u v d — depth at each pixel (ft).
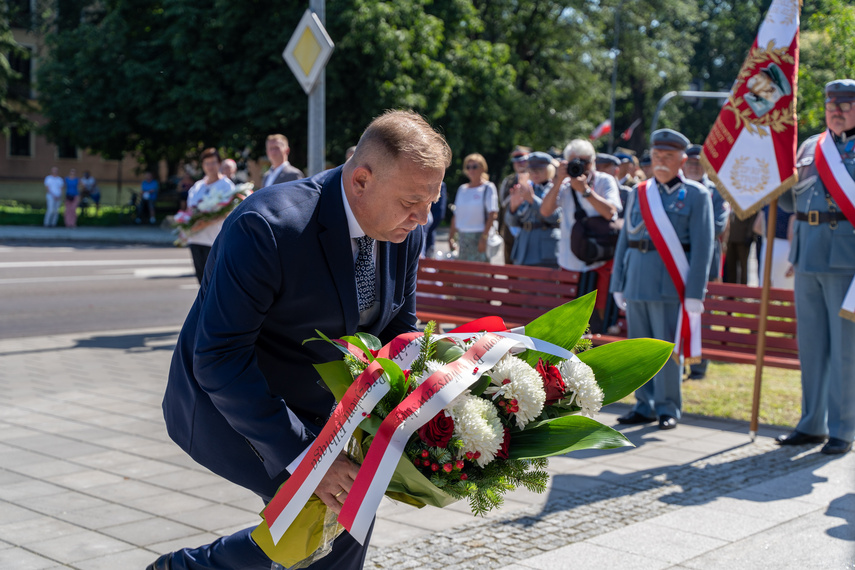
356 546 7.84
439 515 13.15
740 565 11.12
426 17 85.71
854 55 25.45
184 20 79.36
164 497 13.71
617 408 21.42
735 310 20.42
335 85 81.46
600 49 132.87
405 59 82.79
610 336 21.33
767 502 13.70
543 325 7.27
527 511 13.26
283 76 80.89
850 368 16.47
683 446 17.30
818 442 17.47
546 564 11.11
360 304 7.51
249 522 12.71
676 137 18.24
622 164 33.73
